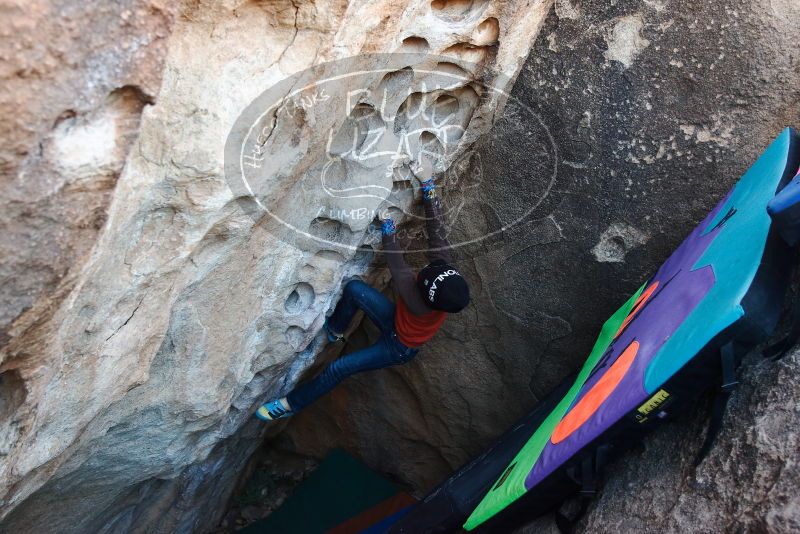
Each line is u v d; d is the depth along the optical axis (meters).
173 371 2.26
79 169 1.18
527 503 2.16
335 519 4.02
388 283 3.26
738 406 1.85
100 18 1.10
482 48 2.20
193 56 1.51
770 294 1.64
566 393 2.88
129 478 2.61
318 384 3.00
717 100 2.31
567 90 2.46
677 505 1.83
